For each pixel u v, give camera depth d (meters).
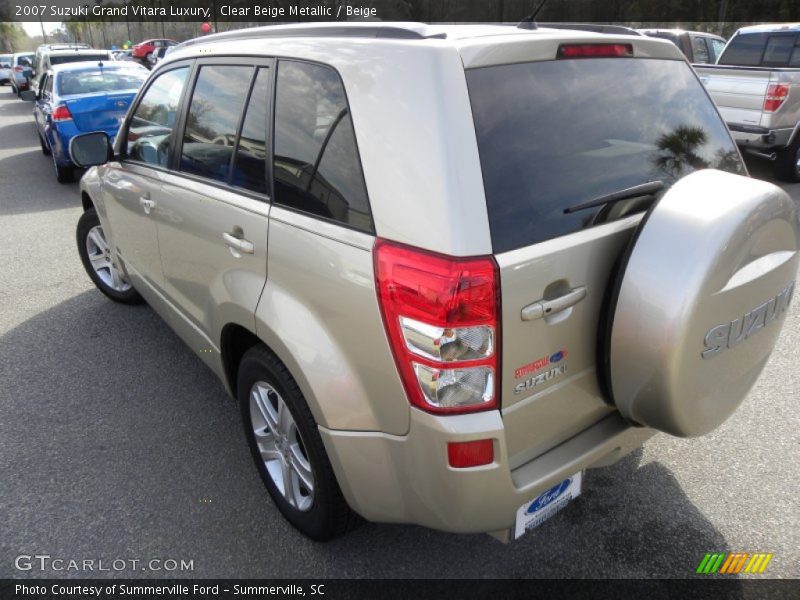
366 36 2.04
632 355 1.84
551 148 1.86
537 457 1.97
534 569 2.36
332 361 1.96
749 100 7.86
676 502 2.65
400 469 1.90
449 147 1.67
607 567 2.36
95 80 9.36
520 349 1.75
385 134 1.80
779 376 3.59
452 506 1.80
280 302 2.13
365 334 1.85
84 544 2.51
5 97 27.66
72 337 4.27
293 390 2.20
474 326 1.66
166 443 3.13
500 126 1.77
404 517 2.00
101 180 3.95
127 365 3.89
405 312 1.72
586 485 2.76
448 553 2.45
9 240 6.54
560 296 1.80
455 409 1.72
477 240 1.64
